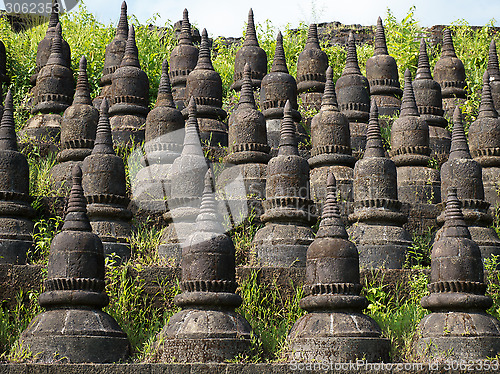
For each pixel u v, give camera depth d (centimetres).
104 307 1087
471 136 1495
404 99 1527
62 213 1295
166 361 968
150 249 1249
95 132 1436
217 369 917
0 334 1027
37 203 1280
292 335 1006
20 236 1191
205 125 1532
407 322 1095
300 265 1212
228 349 966
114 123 1505
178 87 1759
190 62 1783
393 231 1268
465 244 1030
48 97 1599
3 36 2003
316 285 1009
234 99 1747
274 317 1154
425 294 1173
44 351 945
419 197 1433
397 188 1409
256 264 1224
